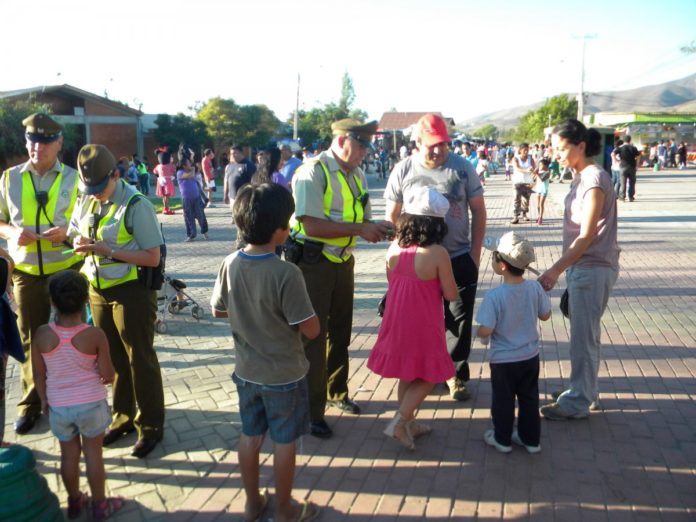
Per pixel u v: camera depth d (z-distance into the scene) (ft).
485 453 12.91
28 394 14.47
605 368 17.29
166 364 18.30
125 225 12.44
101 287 12.63
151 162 145.79
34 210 14.11
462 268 14.97
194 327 22.07
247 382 10.19
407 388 13.08
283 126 177.17
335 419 14.60
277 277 9.68
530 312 12.51
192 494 11.68
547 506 11.02
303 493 11.58
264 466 12.57
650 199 65.21
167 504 11.39
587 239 12.91
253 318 9.97
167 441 13.66
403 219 12.63
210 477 12.26
